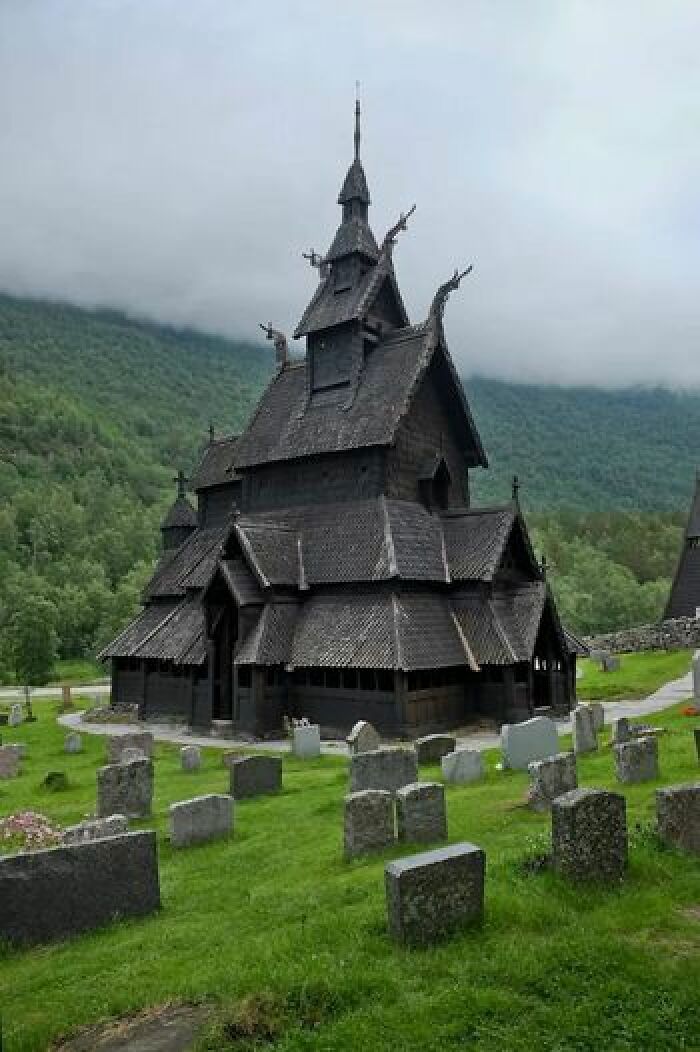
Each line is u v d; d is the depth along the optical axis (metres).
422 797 14.98
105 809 19.91
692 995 8.80
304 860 15.02
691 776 18.64
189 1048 8.39
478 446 43.66
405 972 9.32
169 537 56.97
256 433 44.72
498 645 35.00
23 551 161.50
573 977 9.19
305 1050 8.17
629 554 158.12
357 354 41.66
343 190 45.03
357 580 35.94
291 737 35.78
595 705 30.80
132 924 12.31
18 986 10.16
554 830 11.52
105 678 98.31
